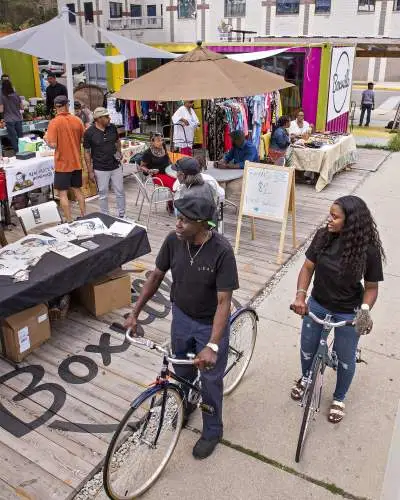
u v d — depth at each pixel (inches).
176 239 111.0
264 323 190.7
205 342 114.7
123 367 162.4
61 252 177.2
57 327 184.9
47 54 385.4
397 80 1411.2
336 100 482.6
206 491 117.6
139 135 554.3
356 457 128.0
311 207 332.5
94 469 122.6
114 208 322.3
